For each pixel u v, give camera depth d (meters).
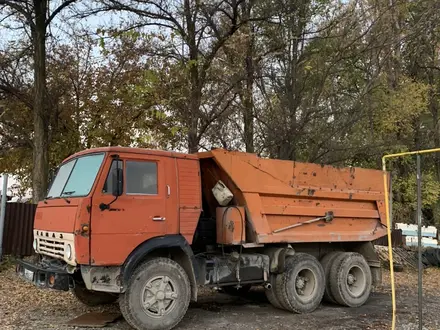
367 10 15.30
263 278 7.79
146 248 6.21
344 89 16.19
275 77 14.45
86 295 7.59
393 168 20.14
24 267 6.77
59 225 6.23
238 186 7.45
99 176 6.02
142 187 6.39
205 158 7.56
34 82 13.38
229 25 12.71
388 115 18.09
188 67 11.59
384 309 8.43
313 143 14.52
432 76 22.73
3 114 14.37
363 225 9.34
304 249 8.89
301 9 13.98
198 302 8.71
